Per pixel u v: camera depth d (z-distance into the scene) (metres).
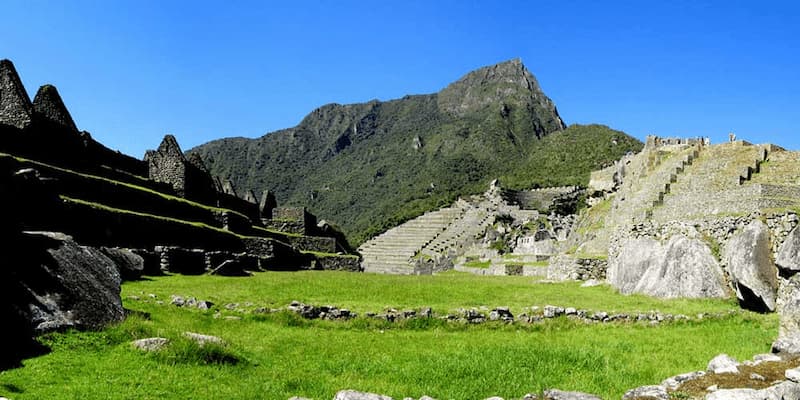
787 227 20.89
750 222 22.72
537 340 16.98
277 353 14.16
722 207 27.14
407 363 13.40
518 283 30.73
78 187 29.80
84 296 13.12
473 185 145.50
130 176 39.25
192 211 39.25
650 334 17.70
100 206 27.48
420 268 57.62
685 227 26.89
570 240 50.47
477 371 12.65
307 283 25.86
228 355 12.64
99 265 14.48
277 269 39.78
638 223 31.20
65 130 35.31
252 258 34.81
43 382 9.73
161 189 42.12
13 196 18.28
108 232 27.47
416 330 18.50
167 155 45.50
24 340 11.12
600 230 43.88
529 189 119.38
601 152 142.25
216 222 41.19
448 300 22.42
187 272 28.44
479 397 10.84
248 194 64.19
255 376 11.78
